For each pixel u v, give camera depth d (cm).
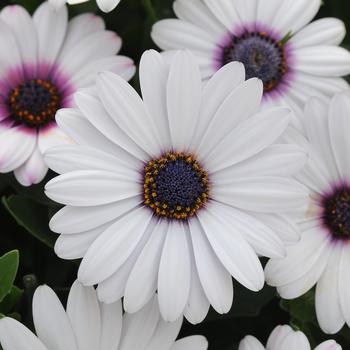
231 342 33
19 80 33
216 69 34
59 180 29
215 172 31
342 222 32
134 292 29
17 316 31
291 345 30
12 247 33
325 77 34
